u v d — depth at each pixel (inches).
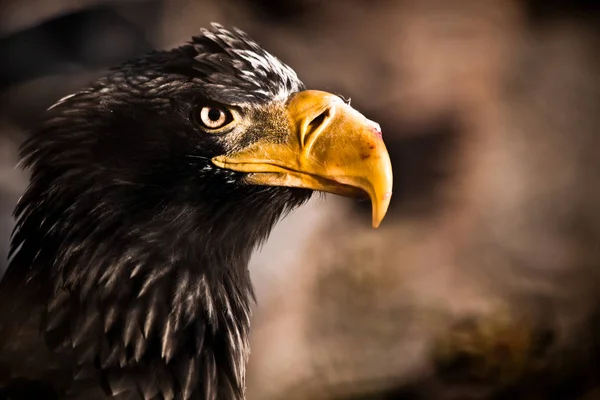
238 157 207.6
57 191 206.5
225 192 207.6
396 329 260.7
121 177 206.7
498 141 320.5
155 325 206.7
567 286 285.1
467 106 317.1
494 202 313.7
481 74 322.3
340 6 319.0
